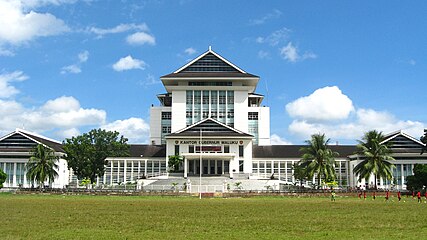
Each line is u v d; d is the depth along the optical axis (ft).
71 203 194.29
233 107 436.76
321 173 306.96
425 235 92.84
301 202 209.36
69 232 97.91
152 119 445.37
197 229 103.40
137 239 88.12
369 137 303.68
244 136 379.14
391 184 351.67
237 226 108.88
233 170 375.66
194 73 438.81
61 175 374.84
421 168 288.51
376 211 152.05
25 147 372.58
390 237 89.92
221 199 238.27
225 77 429.79
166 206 176.86
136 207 170.81
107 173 392.06
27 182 365.61
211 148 380.17
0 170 314.96
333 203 200.44
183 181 334.24
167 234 95.25
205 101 437.99
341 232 97.96
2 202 198.08
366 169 298.76
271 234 95.20
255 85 455.22
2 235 93.25
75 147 346.33
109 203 196.03
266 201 217.97
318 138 305.12
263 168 393.09
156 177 358.64
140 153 401.49
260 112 444.55
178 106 434.71
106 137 368.07
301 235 93.66
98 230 101.55
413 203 199.93
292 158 392.68
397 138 372.58
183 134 381.81
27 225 110.11
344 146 418.92
